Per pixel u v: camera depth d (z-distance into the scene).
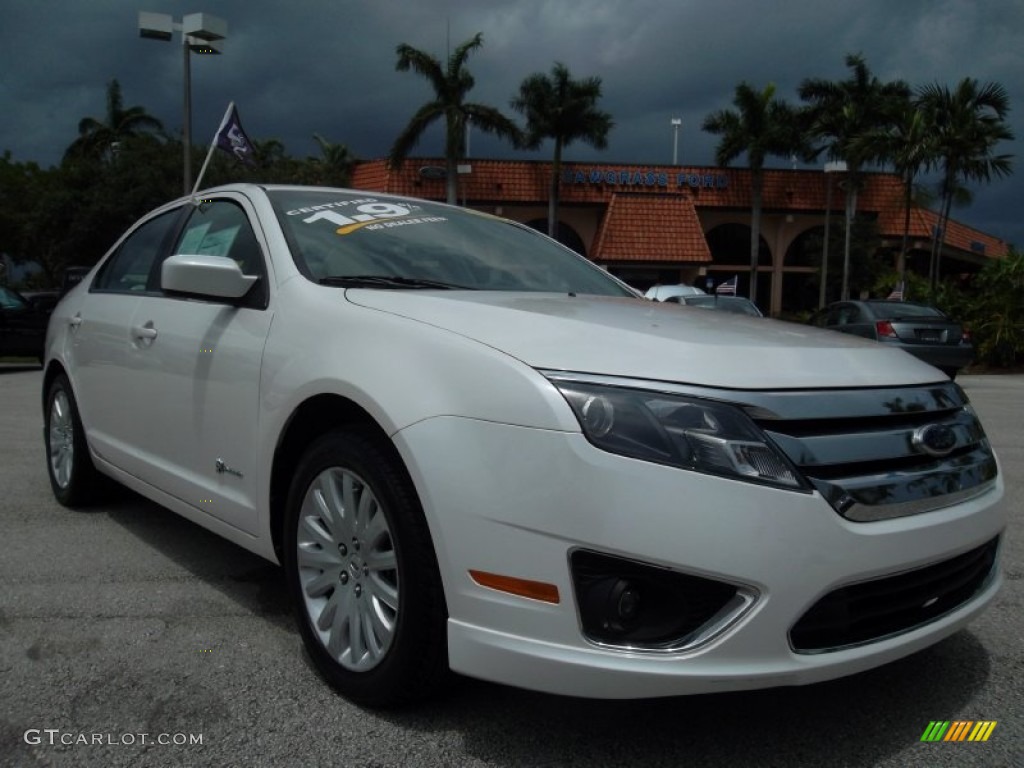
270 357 2.88
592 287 3.78
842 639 2.19
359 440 2.51
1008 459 6.87
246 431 2.98
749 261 37.53
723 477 2.05
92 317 4.33
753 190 32.56
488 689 2.67
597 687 2.07
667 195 34.81
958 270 41.28
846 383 2.33
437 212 3.96
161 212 4.31
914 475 2.30
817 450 2.15
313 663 2.77
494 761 2.27
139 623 3.19
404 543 2.33
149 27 15.41
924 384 2.53
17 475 5.71
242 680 2.73
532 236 4.19
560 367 2.21
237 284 3.05
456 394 2.28
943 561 2.35
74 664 2.84
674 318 2.82
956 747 2.37
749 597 2.06
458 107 28.72
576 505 2.07
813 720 2.51
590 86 30.59
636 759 2.29
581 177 34.69
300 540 2.76
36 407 9.68
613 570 2.07
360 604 2.55
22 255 41.12
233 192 3.73
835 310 14.52
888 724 2.49
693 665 2.05
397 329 2.54
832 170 29.20
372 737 2.39
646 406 2.11
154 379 3.60
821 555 2.09
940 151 24.17
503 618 2.16
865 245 34.53
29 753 2.31
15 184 38.72
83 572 3.75
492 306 2.66
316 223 3.40
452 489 2.21
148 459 3.70
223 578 3.69
